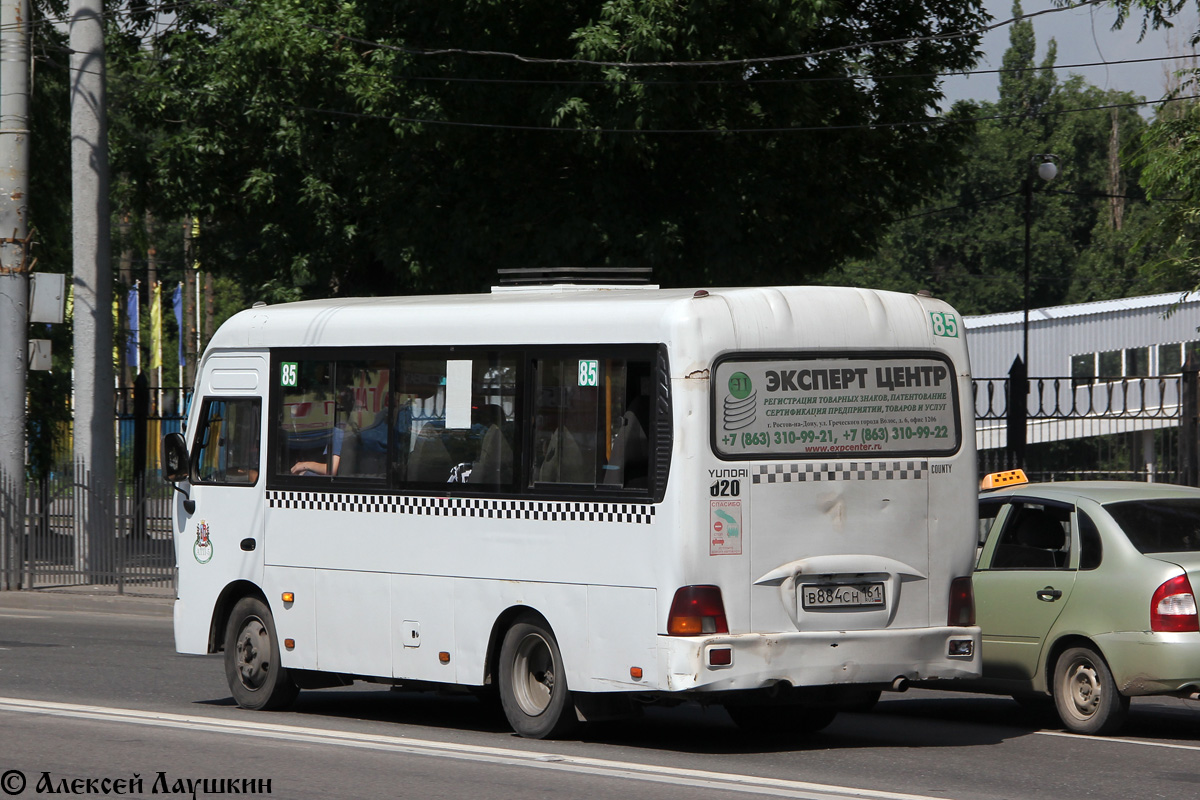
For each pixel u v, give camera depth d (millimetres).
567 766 14812
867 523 16062
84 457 37844
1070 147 120562
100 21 38438
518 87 34781
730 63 33250
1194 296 69875
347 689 22938
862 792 13547
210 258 46594
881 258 121250
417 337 17812
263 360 19609
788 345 15836
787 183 36719
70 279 53688
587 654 15922
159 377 91812
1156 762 15547
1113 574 17062
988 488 19391
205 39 44562
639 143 33750
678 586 15148
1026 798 13516
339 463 18562
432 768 14703
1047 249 116562
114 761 15117
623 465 15711
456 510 17219
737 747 16734
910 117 39250
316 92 37344
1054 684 17641
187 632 20234
